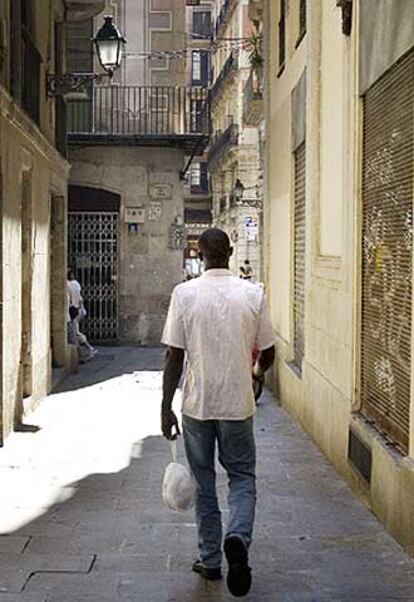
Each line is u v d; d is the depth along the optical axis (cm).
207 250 648
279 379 1524
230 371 622
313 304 1174
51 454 1070
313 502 852
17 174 1196
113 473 973
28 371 1349
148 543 720
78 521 784
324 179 1131
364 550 703
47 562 673
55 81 1580
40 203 1438
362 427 852
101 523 778
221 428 623
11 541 724
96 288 2511
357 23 916
